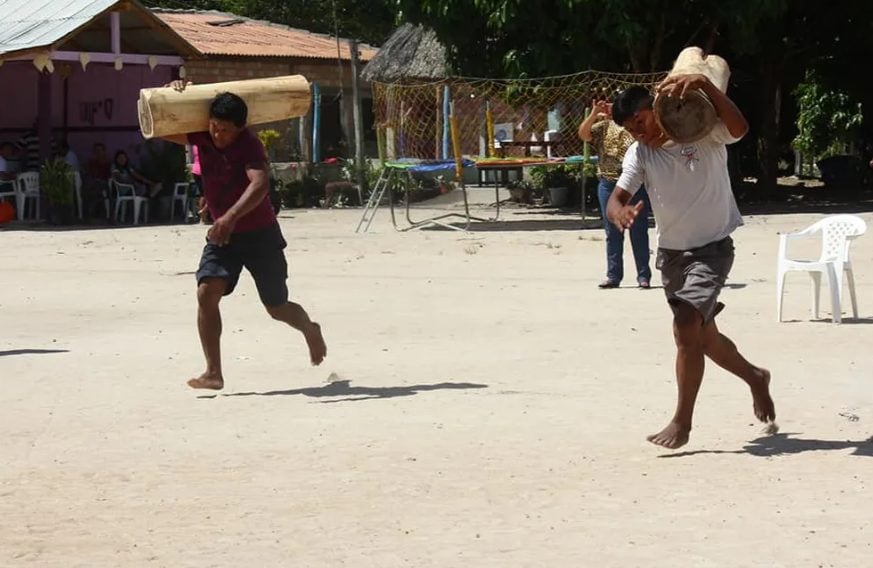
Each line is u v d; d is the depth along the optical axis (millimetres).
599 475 9969
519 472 10094
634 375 14180
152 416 12422
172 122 13219
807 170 58094
